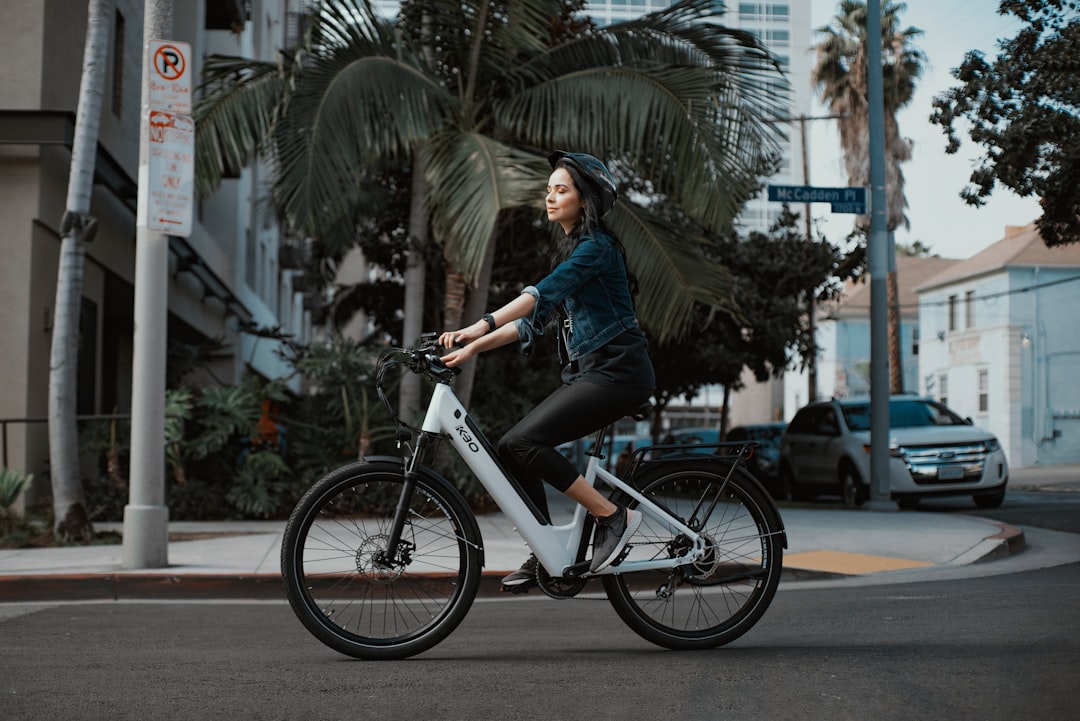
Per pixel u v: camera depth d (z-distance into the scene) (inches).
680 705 129.6
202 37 725.9
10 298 432.1
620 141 459.2
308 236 435.5
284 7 1247.5
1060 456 1449.3
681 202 459.2
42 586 260.2
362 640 162.2
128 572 268.2
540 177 422.9
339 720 123.4
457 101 462.3
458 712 126.7
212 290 784.9
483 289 512.7
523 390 669.9
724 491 175.8
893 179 1300.4
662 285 459.8
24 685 143.9
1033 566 328.5
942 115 612.4
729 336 853.8
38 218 436.1
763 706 128.6
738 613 174.6
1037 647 165.2
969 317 1555.1
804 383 2084.2
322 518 165.2
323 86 432.8
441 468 493.4
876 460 566.9
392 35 455.2
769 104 492.7
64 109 457.4
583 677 146.7
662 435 1179.3
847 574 312.7
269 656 167.9
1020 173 588.7
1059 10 580.4
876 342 569.3
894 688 137.3
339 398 501.7
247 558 303.0
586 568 165.5
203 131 443.5
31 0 433.1
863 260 881.5
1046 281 1464.1
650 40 497.0
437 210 438.0
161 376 284.4
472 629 203.3
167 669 155.4
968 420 625.9
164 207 288.7
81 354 517.3
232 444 488.1
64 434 344.5
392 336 821.2
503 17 482.9
